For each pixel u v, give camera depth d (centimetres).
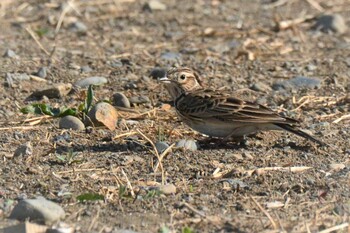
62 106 1536
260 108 1309
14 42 1988
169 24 2192
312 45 2020
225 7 2381
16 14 2230
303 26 2178
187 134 1380
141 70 1767
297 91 1653
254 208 1079
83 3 2325
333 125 1447
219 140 1341
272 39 2052
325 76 1748
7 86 1638
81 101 1572
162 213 1061
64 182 1162
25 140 1345
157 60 1844
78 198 1092
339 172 1204
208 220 1034
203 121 1320
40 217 1037
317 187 1147
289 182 1162
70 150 1250
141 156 1266
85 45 1981
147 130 1391
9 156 1262
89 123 1408
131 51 1928
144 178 1180
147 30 2138
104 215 1056
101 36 2062
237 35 2089
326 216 1055
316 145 1325
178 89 1367
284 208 1080
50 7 2294
